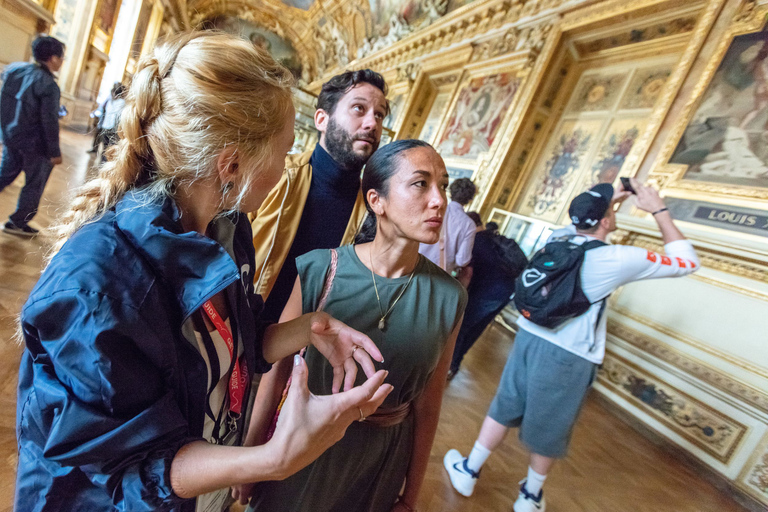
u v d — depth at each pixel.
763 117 3.58
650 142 4.52
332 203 1.62
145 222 0.56
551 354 1.86
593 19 5.55
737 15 3.94
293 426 0.52
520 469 2.57
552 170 6.21
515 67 6.76
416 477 1.15
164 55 0.58
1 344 2.13
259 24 19.36
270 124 0.60
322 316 0.85
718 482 3.02
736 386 3.14
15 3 6.90
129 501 0.50
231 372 0.82
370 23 13.12
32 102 3.15
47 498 0.57
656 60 5.14
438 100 9.52
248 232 0.96
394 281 0.96
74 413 0.48
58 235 0.62
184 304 0.58
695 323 3.55
